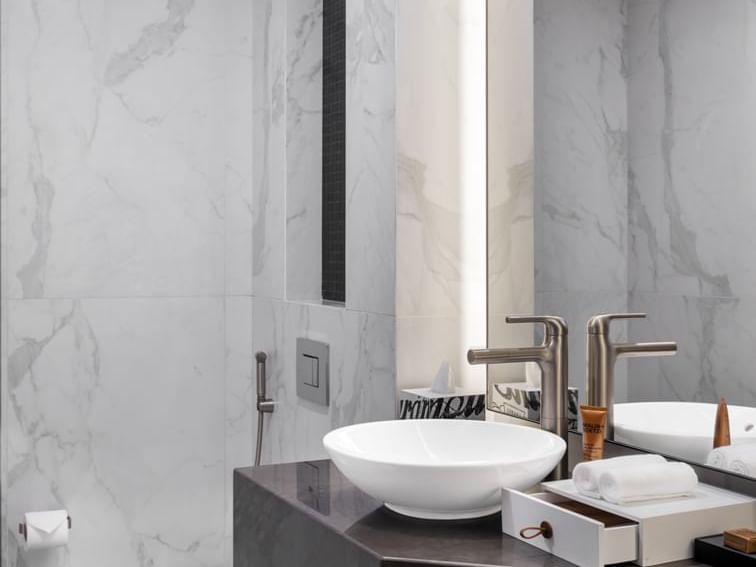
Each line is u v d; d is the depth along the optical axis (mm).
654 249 1694
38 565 2734
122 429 2846
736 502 1390
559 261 1938
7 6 2664
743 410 1505
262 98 2914
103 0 2793
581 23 1867
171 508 2920
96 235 2797
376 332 2240
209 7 2941
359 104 2322
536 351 1825
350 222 2377
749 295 1505
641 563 1294
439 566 1334
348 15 2369
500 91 2133
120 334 2836
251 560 1862
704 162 1588
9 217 2684
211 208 2953
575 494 1453
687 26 1613
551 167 1960
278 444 2822
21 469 2717
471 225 2260
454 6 2236
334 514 1600
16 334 2703
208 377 2959
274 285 2830
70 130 2756
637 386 1721
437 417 2111
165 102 2885
